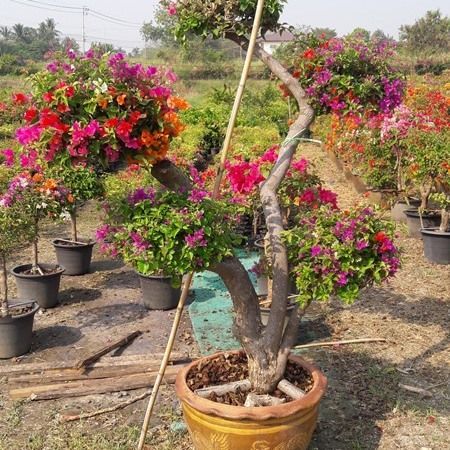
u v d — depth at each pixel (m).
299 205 4.92
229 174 4.52
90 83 2.50
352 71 3.39
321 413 3.70
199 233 2.64
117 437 3.44
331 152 13.98
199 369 3.29
